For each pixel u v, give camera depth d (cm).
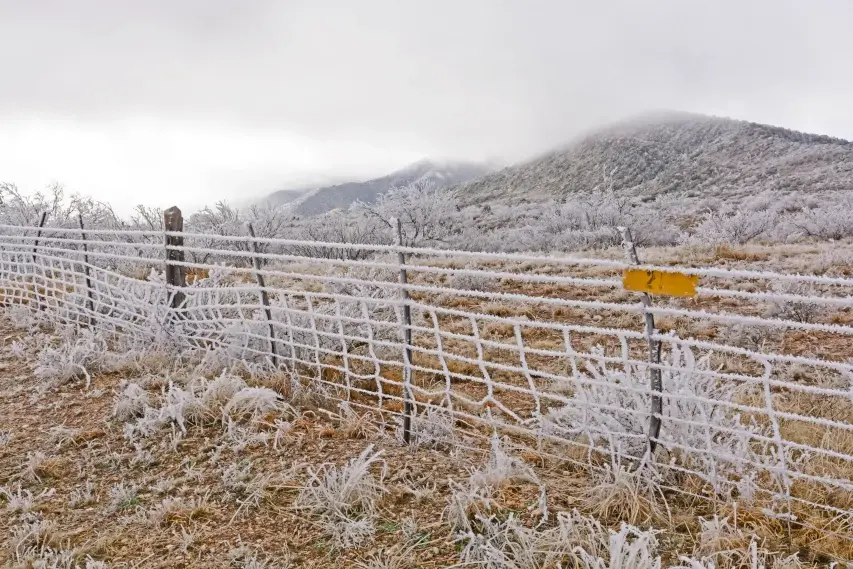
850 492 352
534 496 379
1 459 450
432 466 429
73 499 393
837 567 302
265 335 647
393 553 332
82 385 595
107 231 780
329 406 538
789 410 504
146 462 438
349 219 2489
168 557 334
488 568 307
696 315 354
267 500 388
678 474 387
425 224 2331
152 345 680
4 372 638
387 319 783
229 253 628
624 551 304
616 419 422
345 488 375
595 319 913
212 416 499
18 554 331
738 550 306
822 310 885
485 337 828
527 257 411
